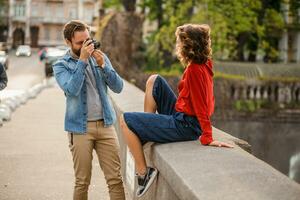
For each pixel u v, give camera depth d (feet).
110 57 92.02
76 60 16.15
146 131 15.26
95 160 30.22
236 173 11.64
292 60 150.30
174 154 13.93
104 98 16.48
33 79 136.56
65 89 15.65
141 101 27.22
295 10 113.50
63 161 29.94
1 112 47.29
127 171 23.41
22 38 386.93
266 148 98.53
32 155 31.60
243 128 98.48
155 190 15.74
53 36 392.06
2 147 34.27
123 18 94.53
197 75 14.99
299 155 98.53
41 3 387.75
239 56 116.98
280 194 10.17
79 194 16.76
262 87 99.55
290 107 99.35
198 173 11.94
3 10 377.91
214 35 95.66
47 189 23.65
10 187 23.88
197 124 15.46
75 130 16.19
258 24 106.32
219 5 97.66
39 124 45.91
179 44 15.40
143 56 98.63
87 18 391.24
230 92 98.78
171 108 16.51
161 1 112.06
